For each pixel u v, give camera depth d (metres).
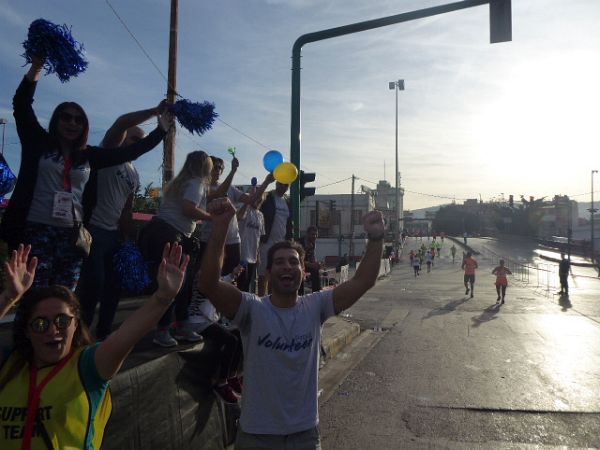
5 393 2.15
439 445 5.17
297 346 3.09
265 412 3.02
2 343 4.34
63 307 2.23
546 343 10.45
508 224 104.75
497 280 19.31
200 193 4.17
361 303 18.33
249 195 4.90
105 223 4.09
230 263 4.98
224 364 4.57
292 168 4.39
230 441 4.75
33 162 3.24
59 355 2.21
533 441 5.27
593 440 5.30
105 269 4.38
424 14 8.06
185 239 4.33
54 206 3.27
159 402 3.79
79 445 2.13
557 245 74.44
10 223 3.22
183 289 4.35
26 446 2.05
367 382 7.51
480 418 5.93
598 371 8.10
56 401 2.13
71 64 3.14
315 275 8.42
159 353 3.98
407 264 50.94
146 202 18.09
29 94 3.19
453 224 138.38
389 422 5.82
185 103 3.88
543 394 6.86
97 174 3.72
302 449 3.02
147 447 3.63
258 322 3.11
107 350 2.25
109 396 2.37
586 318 14.41
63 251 3.36
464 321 13.76
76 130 3.32
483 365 8.50
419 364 8.61
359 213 65.00
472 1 7.97
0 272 6.07
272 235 6.62
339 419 5.94
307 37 8.41
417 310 16.30
